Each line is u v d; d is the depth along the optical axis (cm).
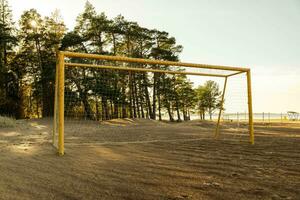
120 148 746
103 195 325
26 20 3497
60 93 649
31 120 2516
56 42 3425
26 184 373
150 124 2177
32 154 629
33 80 3575
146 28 3409
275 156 577
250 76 909
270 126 2091
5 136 1122
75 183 378
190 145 793
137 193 331
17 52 3603
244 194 320
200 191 334
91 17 3172
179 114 4066
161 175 418
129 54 3434
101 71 2462
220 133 1282
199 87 5409
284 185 353
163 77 3209
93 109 2117
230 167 470
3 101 3048
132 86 2762
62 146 627
